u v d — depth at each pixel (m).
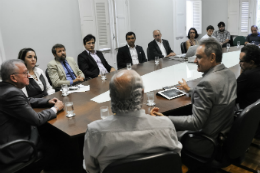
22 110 1.64
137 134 0.96
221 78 1.49
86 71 3.80
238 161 1.54
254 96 2.01
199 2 7.66
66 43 5.04
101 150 0.96
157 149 0.99
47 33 4.69
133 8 6.18
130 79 0.99
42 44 4.65
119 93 0.98
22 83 1.75
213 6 7.83
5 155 1.58
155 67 3.49
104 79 2.97
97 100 2.19
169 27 7.08
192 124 1.48
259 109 1.39
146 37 6.65
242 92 2.07
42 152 1.78
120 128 0.97
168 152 0.92
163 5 6.79
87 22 5.34
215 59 1.53
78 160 1.89
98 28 5.52
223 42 6.28
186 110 2.33
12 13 4.18
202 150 1.56
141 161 0.89
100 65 4.06
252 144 2.42
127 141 0.96
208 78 1.48
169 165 0.94
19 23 4.29
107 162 0.98
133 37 4.46
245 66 2.07
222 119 1.51
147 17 6.53
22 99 1.66
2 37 4.11
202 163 1.53
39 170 1.79
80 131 1.58
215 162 1.52
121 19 5.89
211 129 1.53
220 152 1.51
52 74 3.25
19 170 1.61
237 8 7.28
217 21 7.86
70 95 2.39
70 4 4.98
